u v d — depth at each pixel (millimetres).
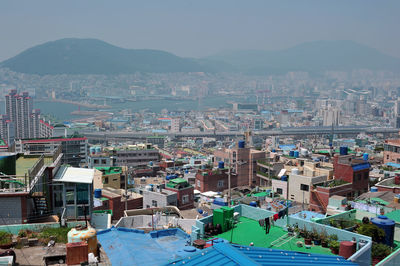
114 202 82062
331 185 69688
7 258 25078
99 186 108875
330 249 32188
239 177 120000
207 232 35562
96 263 26938
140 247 34344
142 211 63844
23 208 37281
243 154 121938
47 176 46031
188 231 52531
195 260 23297
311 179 75250
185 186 89125
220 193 100000
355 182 73375
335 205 57688
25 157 51531
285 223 37219
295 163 108812
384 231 33938
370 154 160500
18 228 34938
